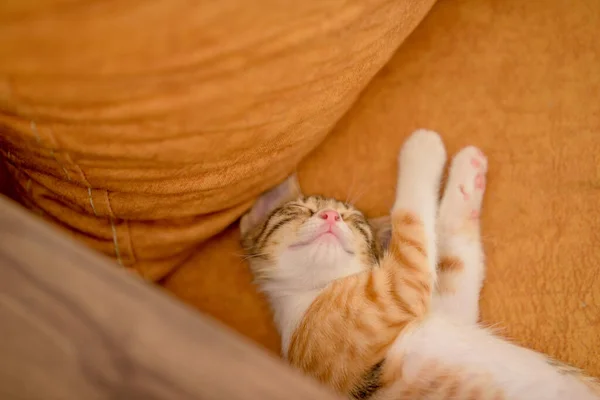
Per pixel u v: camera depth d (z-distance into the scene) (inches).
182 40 10.0
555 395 12.3
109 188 11.4
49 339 7.6
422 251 13.3
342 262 13.6
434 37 15.0
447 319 13.1
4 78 9.6
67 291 8.0
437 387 12.5
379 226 13.9
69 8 9.6
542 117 14.2
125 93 10.0
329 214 13.6
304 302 13.6
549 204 13.7
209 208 12.6
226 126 11.0
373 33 12.2
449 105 14.5
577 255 13.4
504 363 12.5
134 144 10.6
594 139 14.0
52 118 10.1
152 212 12.0
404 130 14.5
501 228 13.7
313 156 14.5
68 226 12.2
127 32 9.8
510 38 14.8
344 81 12.4
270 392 7.8
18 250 8.2
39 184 11.9
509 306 13.3
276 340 13.8
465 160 13.9
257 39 10.6
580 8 14.9
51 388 7.3
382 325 12.9
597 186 13.7
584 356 12.9
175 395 7.5
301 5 10.8
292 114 11.8
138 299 8.2
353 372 12.7
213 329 8.2
